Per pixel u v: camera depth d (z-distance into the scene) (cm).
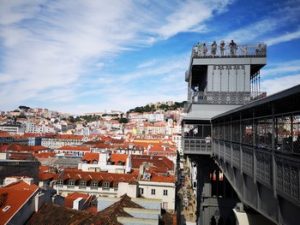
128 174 6212
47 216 2733
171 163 8681
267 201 1527
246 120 1869
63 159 9294
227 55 4128
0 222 2444
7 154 6034
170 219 3100
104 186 5816
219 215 4216
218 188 4331
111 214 2659
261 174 1545
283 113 1295
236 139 2186
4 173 4847
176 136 19338
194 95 4144
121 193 3709
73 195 4538
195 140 3884
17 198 2722
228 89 4072
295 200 1125
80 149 12481
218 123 3173
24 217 2655
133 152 12262
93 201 4350
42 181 5597
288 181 1200
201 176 4475
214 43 4178
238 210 2220
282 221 1318
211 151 3738
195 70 4488
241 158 1986
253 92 4041
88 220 2542
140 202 3200
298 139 1177
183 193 8612
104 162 7388
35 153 10469
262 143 1555
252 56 4094
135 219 2611
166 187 5566
